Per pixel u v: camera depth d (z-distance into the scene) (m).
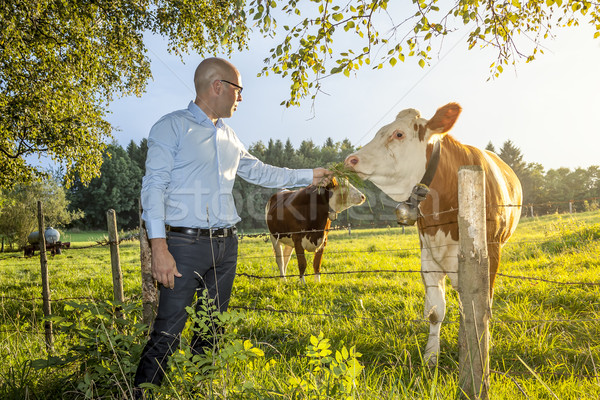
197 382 2.11
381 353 3.20
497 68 4.05
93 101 11.27
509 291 4.98
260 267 8.82
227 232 2.40
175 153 2.24
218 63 2.31
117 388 2.22
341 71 3.45
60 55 9.80
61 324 2.40
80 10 9.43
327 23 3.33
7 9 8.09
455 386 2.25
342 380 1.95
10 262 15.34
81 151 10.59
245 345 2.01
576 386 2.42
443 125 2.99
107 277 9.03
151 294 3.32
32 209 30.47
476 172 2.00
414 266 7.75
